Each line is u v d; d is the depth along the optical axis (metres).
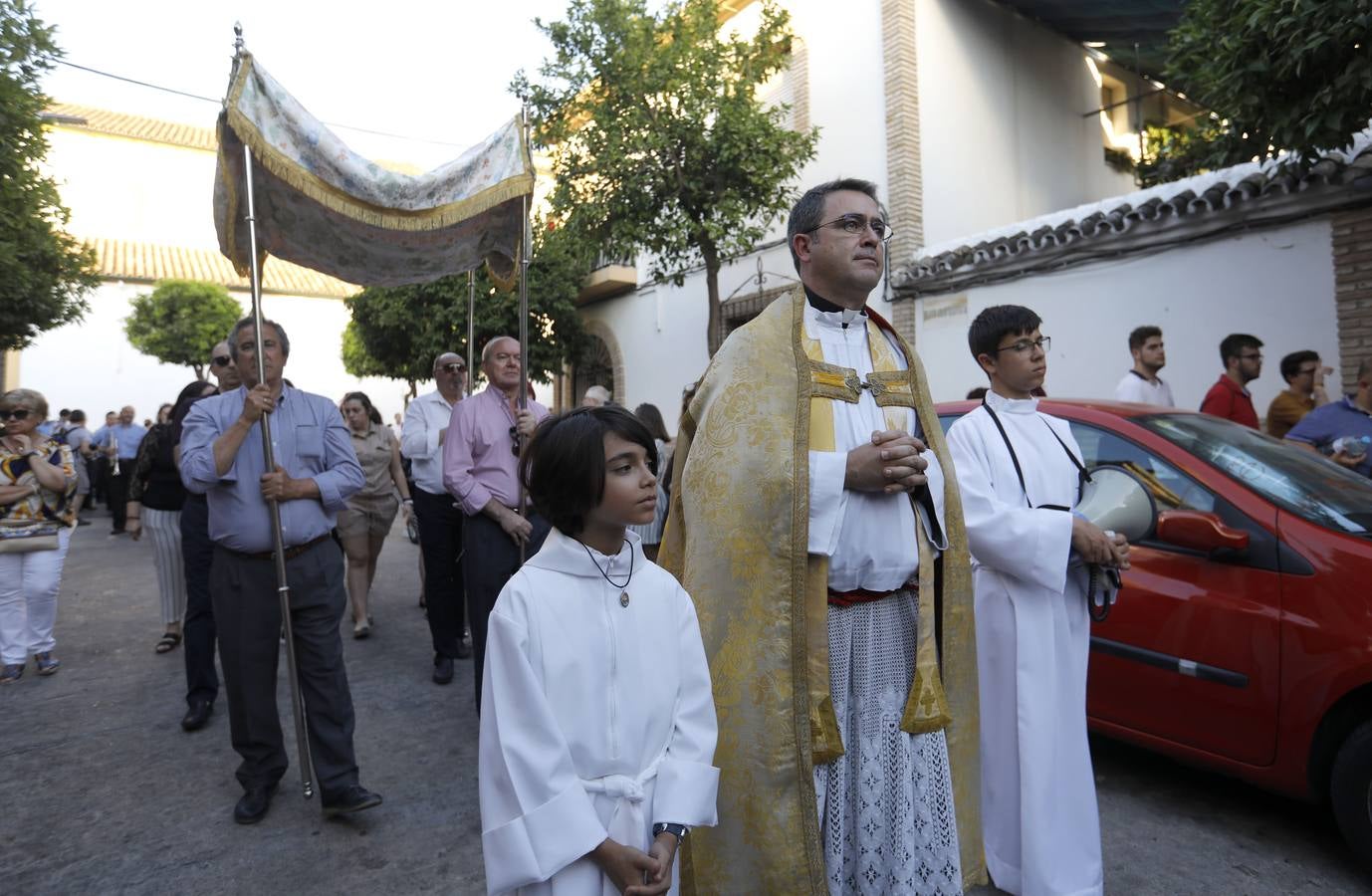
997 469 2.53
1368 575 2.68
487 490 3.90
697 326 12.50
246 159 3.18
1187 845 2.97
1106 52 12.09
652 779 1.62
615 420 1.64
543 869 1.42
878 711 1.97
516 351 4.11
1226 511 3.06
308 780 3.33
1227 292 6.86
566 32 8.78
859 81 10.04
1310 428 4.61
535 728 1.49
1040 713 2.41
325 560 3.24
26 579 5.14
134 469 5.71
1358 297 6.07
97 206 26.27
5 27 6.50
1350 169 5.96
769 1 9.35
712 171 9.06
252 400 3.03
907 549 1.99
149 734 4.18
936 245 9.43
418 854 2.99
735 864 1.90
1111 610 3.28
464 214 3.81
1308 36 4.19
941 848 1.97
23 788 3.54
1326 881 2.73
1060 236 7.80
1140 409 3.74
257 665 3.18
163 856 2.97
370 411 6.19
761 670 1.90
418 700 4.64
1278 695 2.79
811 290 2.14
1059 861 2.38
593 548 1.67
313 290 26.16
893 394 2.12
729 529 1.97
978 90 10.36
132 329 20.02
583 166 9.05
